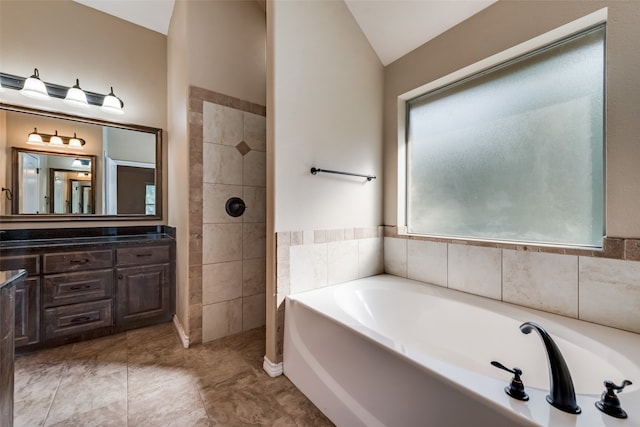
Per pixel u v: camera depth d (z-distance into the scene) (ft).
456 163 6.41
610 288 4.09
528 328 2.88
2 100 6.82
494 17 5.35
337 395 4.28
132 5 7.98
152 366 5.85
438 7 5.88
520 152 5.37
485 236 5.91
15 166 7.01
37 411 4.50
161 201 8.93
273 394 5.01
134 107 8.54
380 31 6.89
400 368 3.35
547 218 5.03
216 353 6.40
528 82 5.26
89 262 6.87
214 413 4.52
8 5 6.87
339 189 6.54
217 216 7.09
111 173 8.20
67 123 7.64
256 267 7.81
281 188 5.52
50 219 7.43
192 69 6.66
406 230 7.38
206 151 6.89
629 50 3.89
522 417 2.33
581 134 4.64
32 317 6.25
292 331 5.38
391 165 7.39
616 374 3.21
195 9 6.73
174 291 8.15
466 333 5.09
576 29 4.57
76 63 7.69
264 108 7.97
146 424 4.27
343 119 6.59
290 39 5.61
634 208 3.87
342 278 6.61
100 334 7.11
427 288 6.17
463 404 2.73
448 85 6.54
